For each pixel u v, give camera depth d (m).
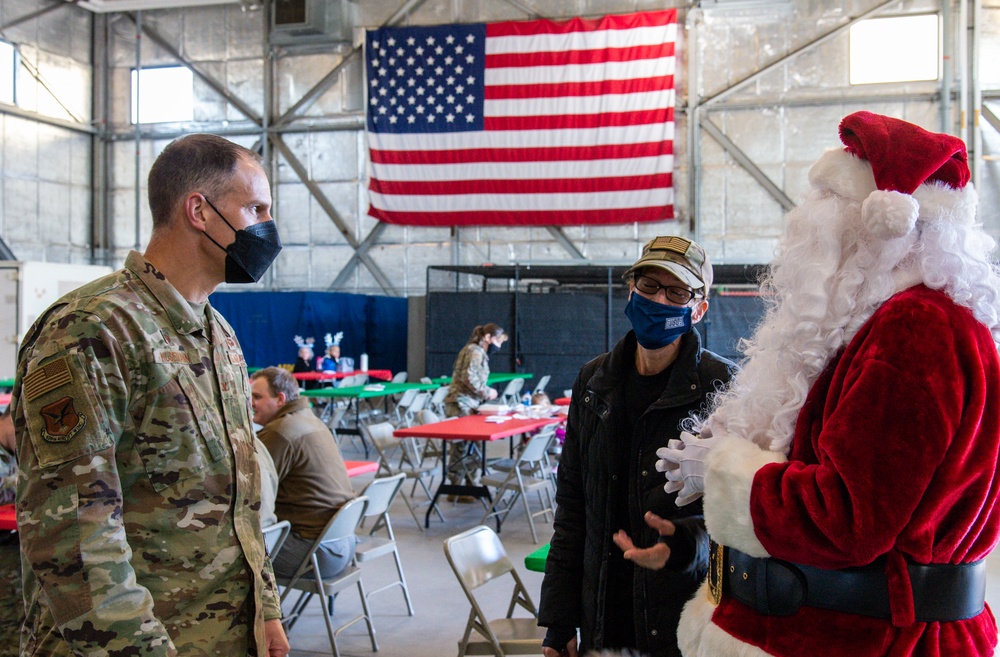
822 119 13.48
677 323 1.96
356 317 14.65
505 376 12.13
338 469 4.09
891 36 13.17
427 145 14.55
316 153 15.49
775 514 1.14
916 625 1.14
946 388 1.10
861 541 1.07
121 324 1.50
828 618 1.18
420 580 5.29
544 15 14.41
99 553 1.37
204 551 1.57
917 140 1.23
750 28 13.70
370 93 14.73
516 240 14.70
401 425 10.70
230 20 15.73
